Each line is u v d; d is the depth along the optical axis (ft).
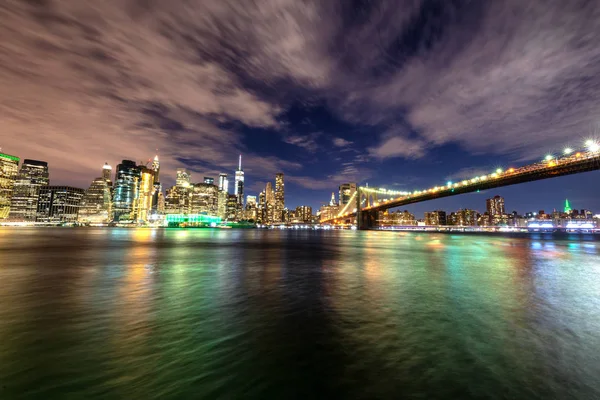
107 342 25.30
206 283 52.26
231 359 22.22
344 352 23.52
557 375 20.07
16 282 52.44
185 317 32.27
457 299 40.78
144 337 26.45
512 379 19.54
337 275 61.87
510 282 54.54
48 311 34.37
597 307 36.91
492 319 31.76
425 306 36.96
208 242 199.62
